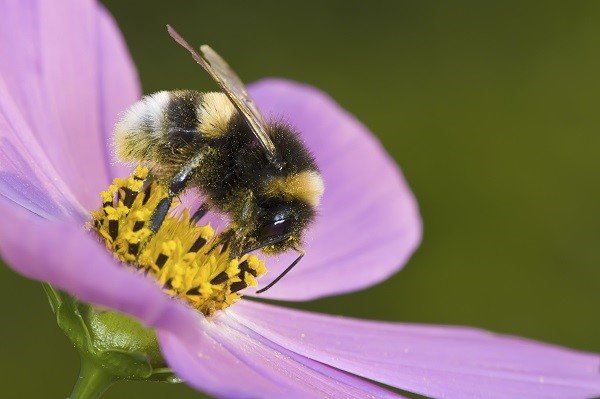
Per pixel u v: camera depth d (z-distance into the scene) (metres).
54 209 0.19
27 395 0.25
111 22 0.20
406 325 0.20
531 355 0.19
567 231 0.29
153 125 0.19
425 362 0.19
